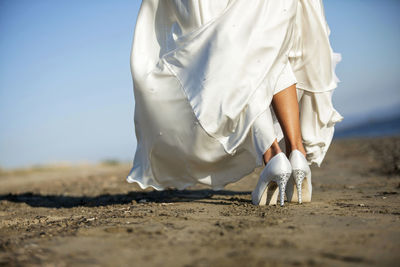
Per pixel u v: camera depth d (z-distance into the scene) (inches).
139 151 204.1
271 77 174.9
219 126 169.0
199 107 169.8
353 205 170.1
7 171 698.8
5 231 143.2
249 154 184.2
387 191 221.6
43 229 140.3
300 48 200.2
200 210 167.8
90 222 147.0
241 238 110.5
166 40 200.2
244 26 171.9
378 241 103.7
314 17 194.1
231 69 167.9
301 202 177.3
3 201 255.1
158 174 201.5
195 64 176.4
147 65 193.3
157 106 182.9
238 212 157.2
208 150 177.5
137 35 197.5
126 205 204.4
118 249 104.2
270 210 157.0
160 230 123.7
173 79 180.7
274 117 205.5
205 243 106.8
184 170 195.0
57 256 100.0
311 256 92.6
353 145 815.1
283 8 177.6
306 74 202.1
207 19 182.1
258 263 88.1
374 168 379.2
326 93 203.8
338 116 208.4
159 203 202.8
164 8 199.3
